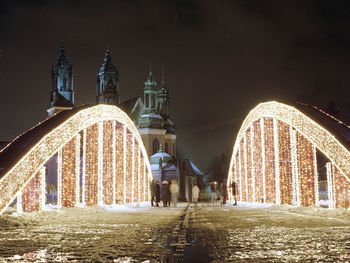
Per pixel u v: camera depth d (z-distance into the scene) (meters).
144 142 92.19
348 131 17.09
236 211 20.78
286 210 19.81
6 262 6.25
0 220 12.45
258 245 7.86
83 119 21.42
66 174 20.80
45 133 17.58
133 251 7.36
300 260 6.23
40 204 17.22
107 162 26.72
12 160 15.71
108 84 95.94
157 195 31.94
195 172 98.94
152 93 95.06
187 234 9.95
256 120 27.94
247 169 31.69
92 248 7.74
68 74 97.44
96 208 20.97
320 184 36.12
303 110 19.70
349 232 9.87
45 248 7.77
